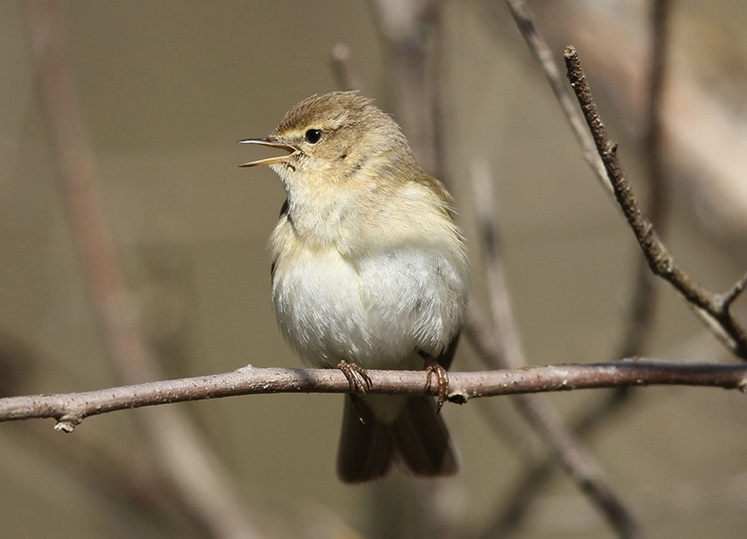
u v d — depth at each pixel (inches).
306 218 346.0
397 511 438.0
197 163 552.1
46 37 431.2
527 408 354.9
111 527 464.4
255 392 254.8
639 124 425.7
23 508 591.2
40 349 493.0
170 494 443.5
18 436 441.7
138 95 650.2
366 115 362.0
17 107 516.4
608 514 350.9
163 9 667.4
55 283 504.7
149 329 438.6
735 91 446.6
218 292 642.2
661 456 479.8
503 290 354.6
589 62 454.0
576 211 543.2
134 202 526.0
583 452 354.9
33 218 536.4
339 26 669.9
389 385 279.4
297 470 620.4
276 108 653.9
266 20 679.1
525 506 402.0
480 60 506.9
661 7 327.6
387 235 335.6
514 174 542.6
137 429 449.1
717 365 285.4
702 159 434.3
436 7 373.1
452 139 402.0
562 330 567.2
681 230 510.9
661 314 557.3
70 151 430.0
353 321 335.9
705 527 562.3
